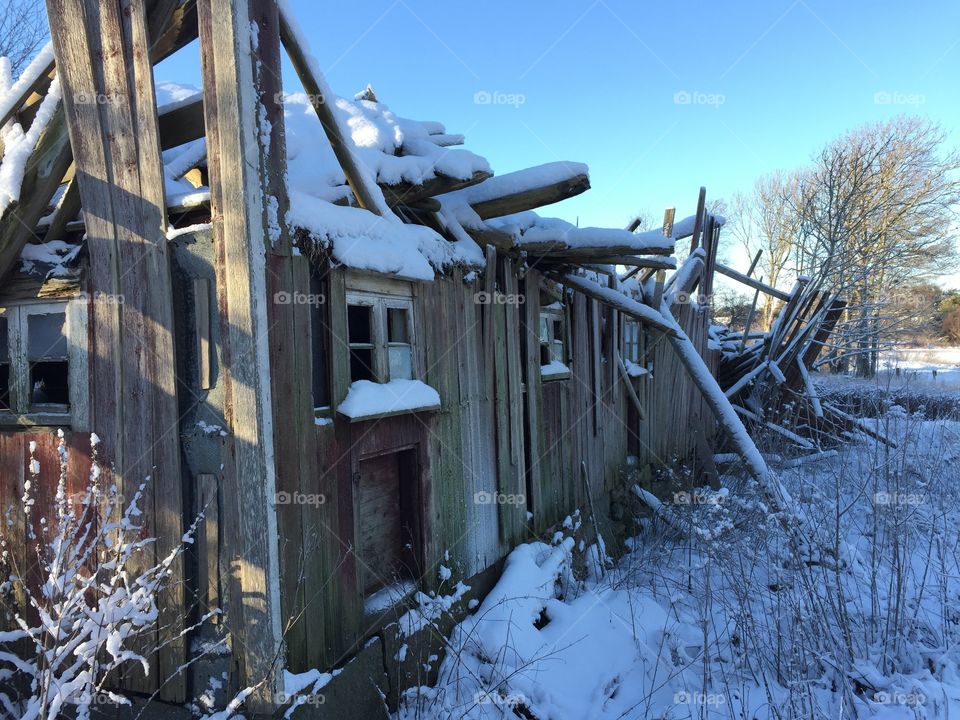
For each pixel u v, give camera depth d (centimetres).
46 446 285
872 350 1131
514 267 489
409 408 332
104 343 266
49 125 264
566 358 594
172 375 251
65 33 258
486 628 365
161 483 254
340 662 282
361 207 333
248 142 234
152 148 251
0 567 295
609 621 416
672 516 650
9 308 293
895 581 445
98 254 265
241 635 241
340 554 288
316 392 287
